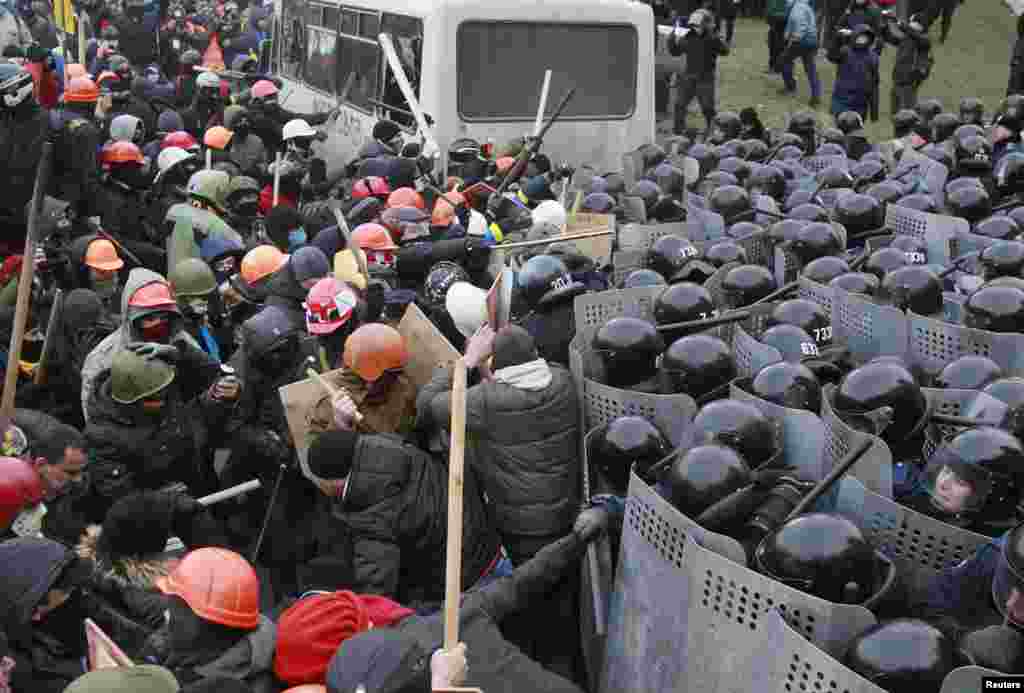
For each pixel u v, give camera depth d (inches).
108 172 335.9
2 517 151.3
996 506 148.3
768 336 204.8
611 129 455.8
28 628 132.8
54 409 247.1
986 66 895.7
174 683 112.3
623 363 193.0
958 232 289.6
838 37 683.4
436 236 285.6
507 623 178.9
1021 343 201.3
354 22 493.4
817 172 407.8
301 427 190.1
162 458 192.9
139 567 153.8
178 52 797.2
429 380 199.6
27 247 199.8
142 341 217.2
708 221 313.1
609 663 162.9
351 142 491.2
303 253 232.1
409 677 113.1
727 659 138.1
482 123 430.3
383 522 165.2
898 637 123.3
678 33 689.0
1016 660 124.2
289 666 129.8
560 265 220.7
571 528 180.5
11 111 323.9
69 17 648.4
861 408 164.9
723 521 146.1
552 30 436.1
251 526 211.3
